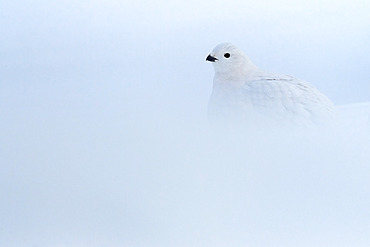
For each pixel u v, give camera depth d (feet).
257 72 23.90
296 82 23.25
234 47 23.62
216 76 23.86
